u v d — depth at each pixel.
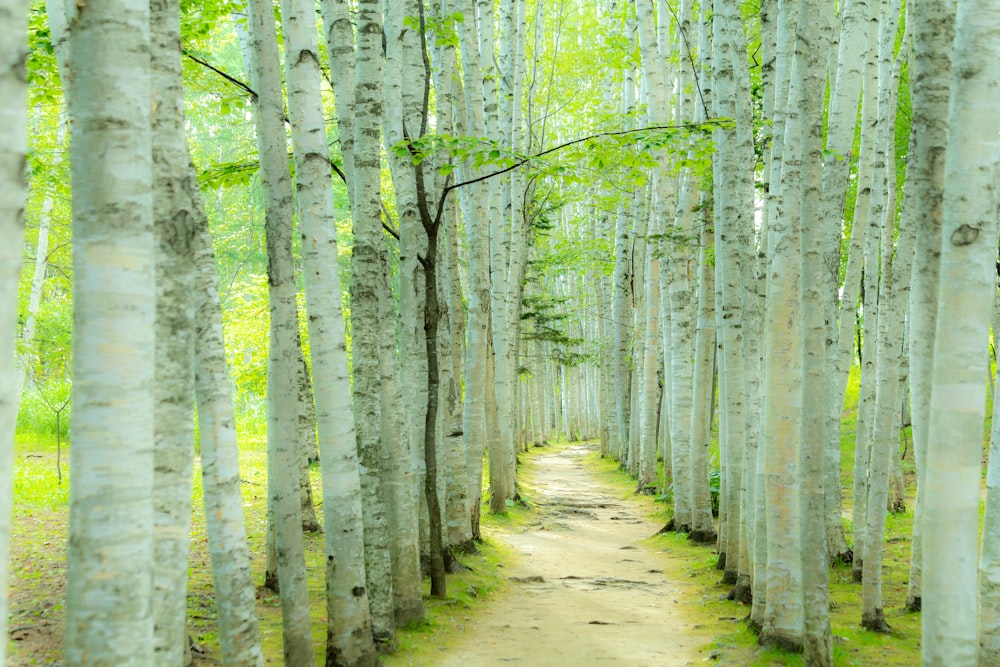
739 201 9.62
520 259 22.16
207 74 11.20
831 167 9.84
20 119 2.42
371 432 7.88
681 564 13.13
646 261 22.41
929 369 6.39
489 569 11.86
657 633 8.99
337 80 8.36
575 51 26.12
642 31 16.02
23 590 8.56
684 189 15.88
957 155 4.16
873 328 13.30
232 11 9.76
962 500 4.14
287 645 6.29
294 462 6.41
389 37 9.78
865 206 11.26
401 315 10.37
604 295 35.41
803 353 6.83
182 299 4.36
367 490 7.85
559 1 26.38
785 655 7.43
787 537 7.64
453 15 10.48
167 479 4.26
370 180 7.98
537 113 25.61
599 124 20.84
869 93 11.40
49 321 23.66
